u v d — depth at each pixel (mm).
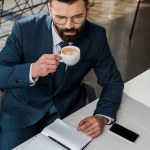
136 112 1342
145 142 1172
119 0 5000
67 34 1220
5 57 1336
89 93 1580
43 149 1099
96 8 4574
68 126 1222
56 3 1118
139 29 4035
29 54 1374
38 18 1372
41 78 1375
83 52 1387
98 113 1318
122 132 1212
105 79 1493
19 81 1250
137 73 3064
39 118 1459
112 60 1518
